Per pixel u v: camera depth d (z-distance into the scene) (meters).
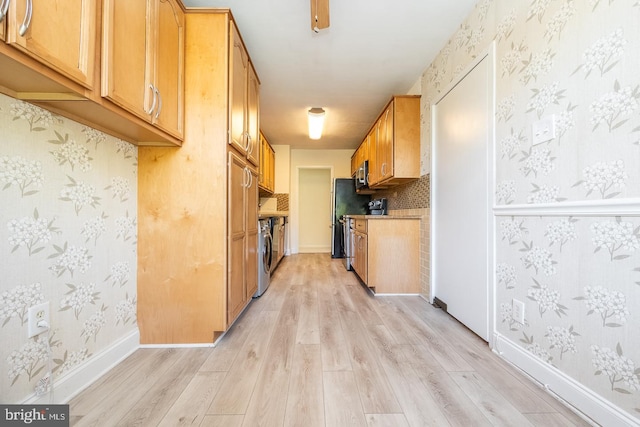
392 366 1.42
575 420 1.05
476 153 1.78
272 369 1.39
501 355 1.52
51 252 1.08
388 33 2.04
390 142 2.80
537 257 1.29
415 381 1.29
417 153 2.72
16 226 0.95
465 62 1.90
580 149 1.08
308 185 6.14
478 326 1.76
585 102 1.06
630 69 0.91
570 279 1.12
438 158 2.34
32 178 1.00
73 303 1.18
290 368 1.39
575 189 1.09
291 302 2.48
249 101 2.13
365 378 1.31
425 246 2.59
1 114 0.90
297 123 4.04
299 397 1.17
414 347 1.63
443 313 2.21
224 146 1.62
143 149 1.61
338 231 5.07
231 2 1.73
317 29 1.85
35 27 0.76
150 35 1.28
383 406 1.11
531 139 1.32
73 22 0.88
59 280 1.12
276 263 3.78
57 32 0.82
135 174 1.59
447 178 2.18
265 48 2.22
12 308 0.94
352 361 1.46
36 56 0.76
